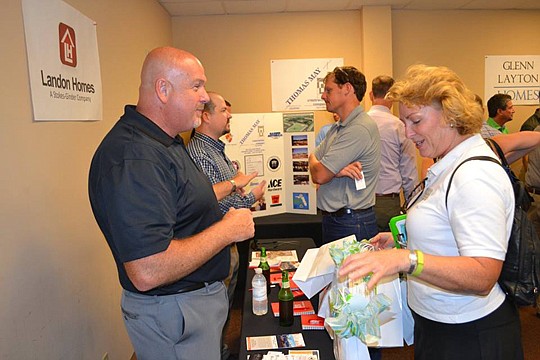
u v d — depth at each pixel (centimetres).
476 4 434
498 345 113
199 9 422
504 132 417
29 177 163
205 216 153
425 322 122
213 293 160
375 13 432
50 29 182
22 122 160
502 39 459
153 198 124
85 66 219
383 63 436
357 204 233
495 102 411
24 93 162
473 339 113
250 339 154
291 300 165
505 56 461
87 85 221
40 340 165
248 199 260
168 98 142
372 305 116
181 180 141
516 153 144
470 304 112
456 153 112
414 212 118
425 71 114
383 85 298
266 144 398
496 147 125
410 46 452
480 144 111
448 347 116
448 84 108
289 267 228
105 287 237
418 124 113
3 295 143
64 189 193
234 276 268
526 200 118
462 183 103
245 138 392
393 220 142
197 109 148
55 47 186
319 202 252
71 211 199
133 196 122
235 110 456
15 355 148
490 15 454
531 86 467
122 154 128
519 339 118
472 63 459
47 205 176
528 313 324
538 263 111
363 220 234
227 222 143
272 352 144
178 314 145
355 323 114
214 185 230
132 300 145
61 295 185
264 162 398
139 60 323
